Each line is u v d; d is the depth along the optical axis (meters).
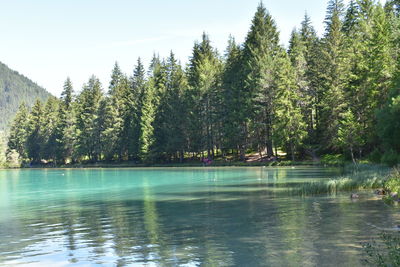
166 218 16.73
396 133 34.56
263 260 9.84
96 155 102.06
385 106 37.81
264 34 68.88
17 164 118.12
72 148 105.12
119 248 11.70
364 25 55.78
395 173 23.77
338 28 63.19
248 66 67.06
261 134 66.62
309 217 15.37
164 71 91.88
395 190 19.64
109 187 34.94
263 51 67.19
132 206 21.31
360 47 51.75
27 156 119.12
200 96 75.12
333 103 54.25
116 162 95.12
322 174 37.47
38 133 117.69
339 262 9.41
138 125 87.62
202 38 84.38
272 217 15.80
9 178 56.34
